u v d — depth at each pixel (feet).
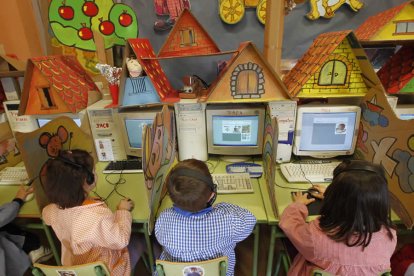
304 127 5.01
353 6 6.57
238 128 5.24
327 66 4.52
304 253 3.34
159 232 3.37
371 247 2.92
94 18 6.26
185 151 5.49
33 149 4.00
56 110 5.10
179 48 4.98
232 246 3.67
